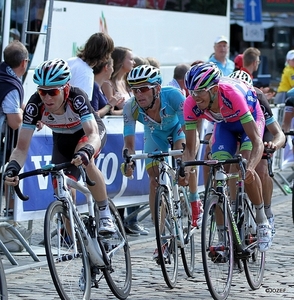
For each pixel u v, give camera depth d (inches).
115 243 354.9
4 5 665.0
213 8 958.4
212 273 338.3
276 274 403.9
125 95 566.6
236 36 1289.4
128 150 381.4
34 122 337.1
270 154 410.9
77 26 729.6
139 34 824.9
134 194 534.9
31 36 682.8
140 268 420.2
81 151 314.0
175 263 380.5
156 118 400.5
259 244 376.2
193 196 405.4
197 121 371.9
